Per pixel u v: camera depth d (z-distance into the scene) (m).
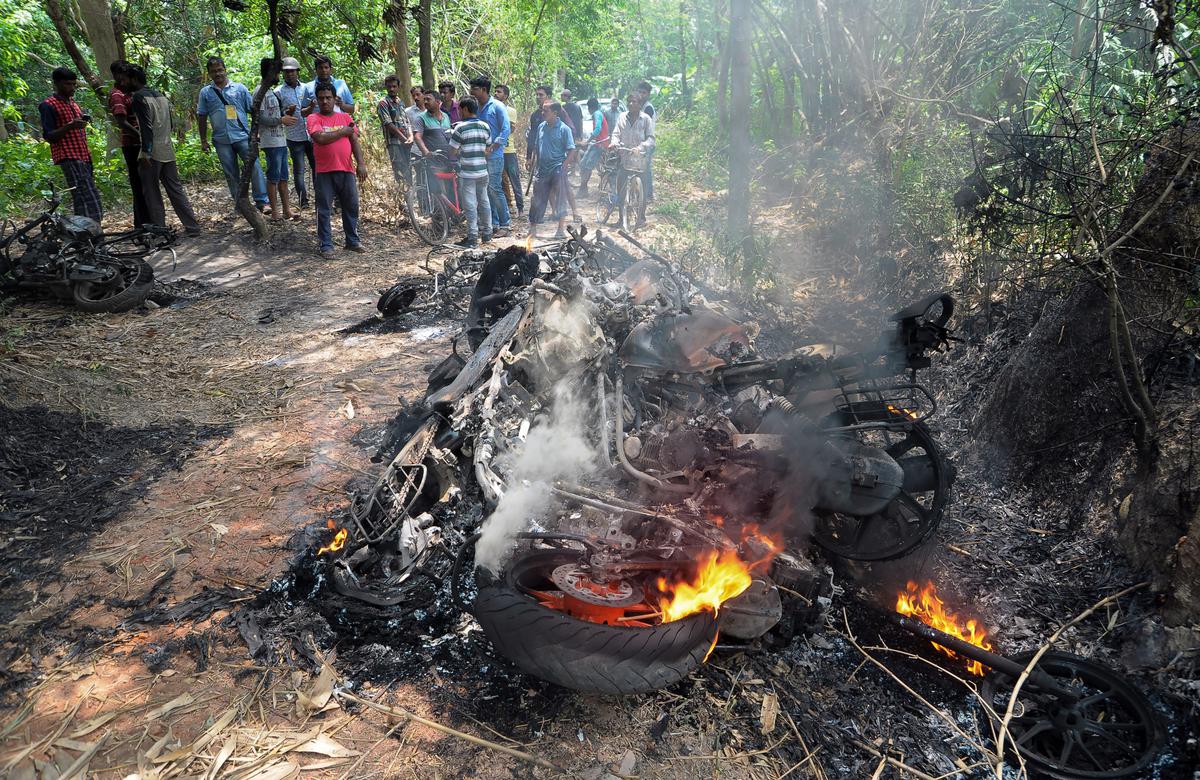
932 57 9.07
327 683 2.97
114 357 6.23
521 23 18.17
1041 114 5.36
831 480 3.32
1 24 15.90
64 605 3.45
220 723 2.81
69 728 2.80
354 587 3.20
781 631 3.22
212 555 3.80
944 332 3.31
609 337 4.04
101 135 13.01
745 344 3.97
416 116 10.62
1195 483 3.34
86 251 7.30
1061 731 2.88
